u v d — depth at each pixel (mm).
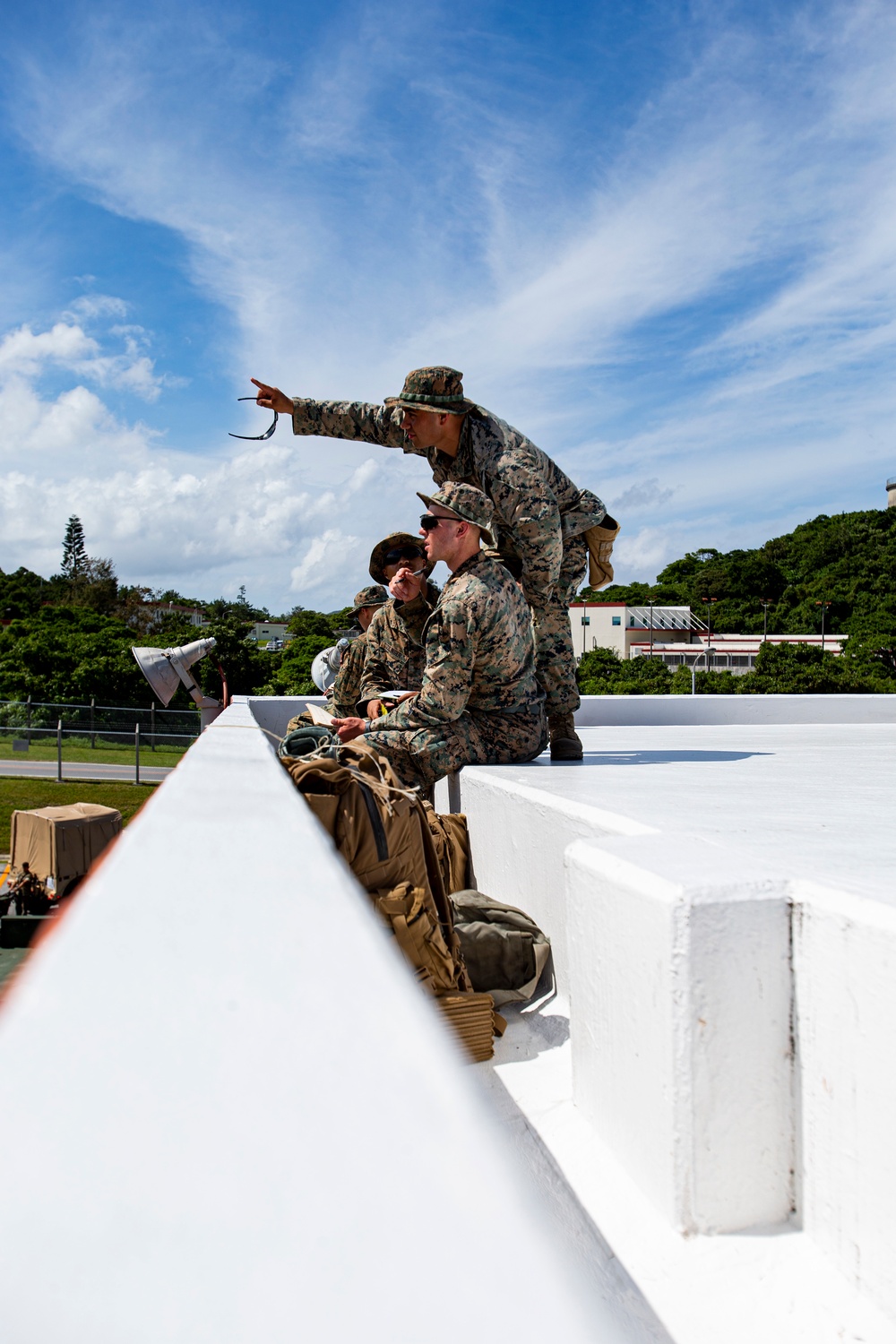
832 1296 1151
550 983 2348
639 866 1412
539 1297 289
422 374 3613
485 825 2980
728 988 1260
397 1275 296
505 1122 1647
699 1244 1252
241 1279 294
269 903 620
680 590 113562
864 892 1204
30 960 533
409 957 1969
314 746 2566
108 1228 312
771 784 2934
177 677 7348
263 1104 373
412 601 4578
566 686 3916
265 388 4234
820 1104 1223
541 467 3791
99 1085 387
